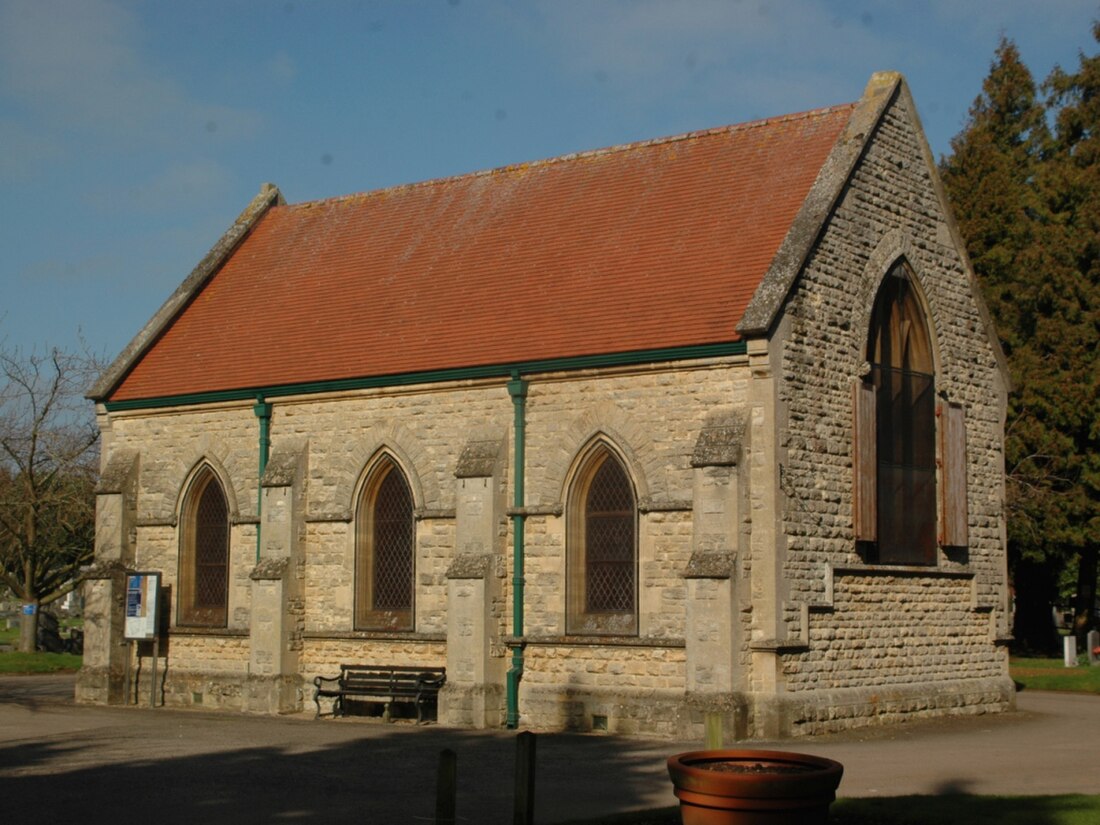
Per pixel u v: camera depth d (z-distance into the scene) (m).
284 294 38.69
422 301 35.28
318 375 34.47
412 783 22.19
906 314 32.94
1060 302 50.44
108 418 38.56
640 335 30.09
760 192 32.44
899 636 31.56
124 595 37.38
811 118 33.66
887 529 31.28
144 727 30.73
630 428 30.08
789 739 27.83
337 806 19.86
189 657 36.41
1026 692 41.12
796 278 29.05
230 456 36.16
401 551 33.62
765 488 28.28
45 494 51.00
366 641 33.41
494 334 32.62
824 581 29.34
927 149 34.00
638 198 34.59
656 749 26.78
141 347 38.88
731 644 27.69
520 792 16.45
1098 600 76.81
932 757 24.81
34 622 53.50
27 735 29.06
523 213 36.53
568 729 30.31
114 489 37.47
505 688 31.23
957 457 33.47
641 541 29.80
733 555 27.97
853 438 30.50
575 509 30.95
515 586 31.31
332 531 34.28
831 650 29.48
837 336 30.33
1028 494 49.00
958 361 34.22
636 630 29.83
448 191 39.12
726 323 29.14
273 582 34.06
